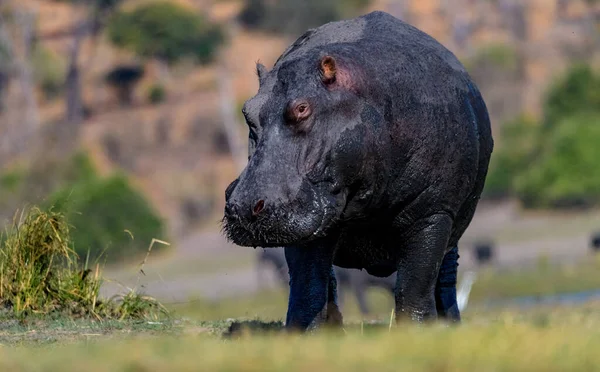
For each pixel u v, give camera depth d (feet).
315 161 89.30
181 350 72.28
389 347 70.64
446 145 98.73
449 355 66.74
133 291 130.21
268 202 86.74
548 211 606.14
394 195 97.09
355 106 92.02
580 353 67.51
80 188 492.54
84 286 128.16
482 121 107.14
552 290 312.09
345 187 91.45
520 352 67.56
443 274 116.16
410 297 99.91
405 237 99.86
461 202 102.12
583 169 609.01
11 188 629.51
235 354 68.85
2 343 107.96
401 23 105.19
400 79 96.43
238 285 435.12
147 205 519.19
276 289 375.04
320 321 98.02
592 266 361.10
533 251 474.08
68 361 70.90
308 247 98.53
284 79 91.71
